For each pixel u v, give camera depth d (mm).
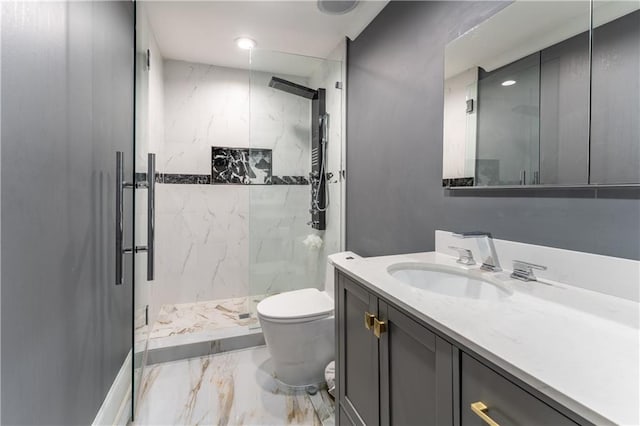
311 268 2574
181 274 2889
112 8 1464
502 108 1123
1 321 687
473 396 619
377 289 940
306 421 1523
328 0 1860
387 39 1848
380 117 1922
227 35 2316
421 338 773
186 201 2883
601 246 854
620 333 619
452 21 1372
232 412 1582
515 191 1090
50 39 899
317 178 2559
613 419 381
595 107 854
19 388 752
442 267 1190
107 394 1412
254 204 2521
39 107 845
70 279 1042
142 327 1681
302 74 2490
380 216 1924
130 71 1779
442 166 1416
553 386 449
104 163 1368
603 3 838
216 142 2957
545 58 982
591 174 862
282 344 1692
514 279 994
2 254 693
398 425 887
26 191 788
